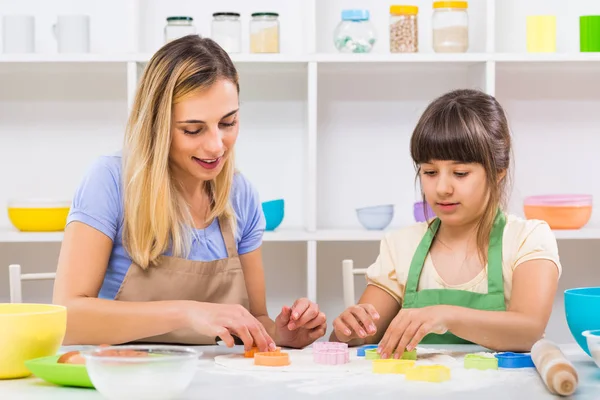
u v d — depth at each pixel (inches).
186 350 48.4
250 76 131.3
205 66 68.4
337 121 132.6
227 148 71.0
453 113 74.0
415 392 49.4
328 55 118.8
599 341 54.3
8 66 124.6
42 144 131.4
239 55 118.3
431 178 75.7
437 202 75.3
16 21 120.0
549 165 134.0
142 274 72.7
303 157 132.4
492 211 77.0
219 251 76.4
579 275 135.6
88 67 125.8
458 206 74.7
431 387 50.9
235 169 81.7
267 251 133.6
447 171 74.2
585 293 65.6
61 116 131.3
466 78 132.0
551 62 123.8
